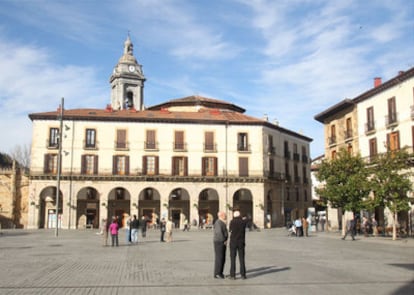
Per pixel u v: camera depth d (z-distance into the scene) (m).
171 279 13.30
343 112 51.91
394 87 42.34
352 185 38.12
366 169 39.16
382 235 41.28
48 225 57.62
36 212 55.91
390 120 42.50
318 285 12.19
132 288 11.72
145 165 58.91
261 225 60.19
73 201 56.59
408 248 26.31
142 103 78.44
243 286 12.02
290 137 71.81
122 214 59.88
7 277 13.63
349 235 42.53
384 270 15.48
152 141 59.50
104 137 58.59
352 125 49.72
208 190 62.38
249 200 63.72
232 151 61.25
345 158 40.38
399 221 40.97
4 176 58.38
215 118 61.88
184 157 59.94
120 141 58.78
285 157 69.19
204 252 23.17
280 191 66.69
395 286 12.04
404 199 34.12
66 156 57.34
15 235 40.84
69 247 26.48
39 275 14.10
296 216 71.62
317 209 85.56
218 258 13.58
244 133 62.06
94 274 14.41
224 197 59.97
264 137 62.94
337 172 40.16
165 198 58.66
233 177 60.25
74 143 57.78
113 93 78.94
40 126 57.56
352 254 22.11
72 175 56.72
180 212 61.16
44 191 58.06
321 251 24.06
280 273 14.60
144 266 16.72
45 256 20.69
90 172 57.72
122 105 76.44
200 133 60.81
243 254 13.50
